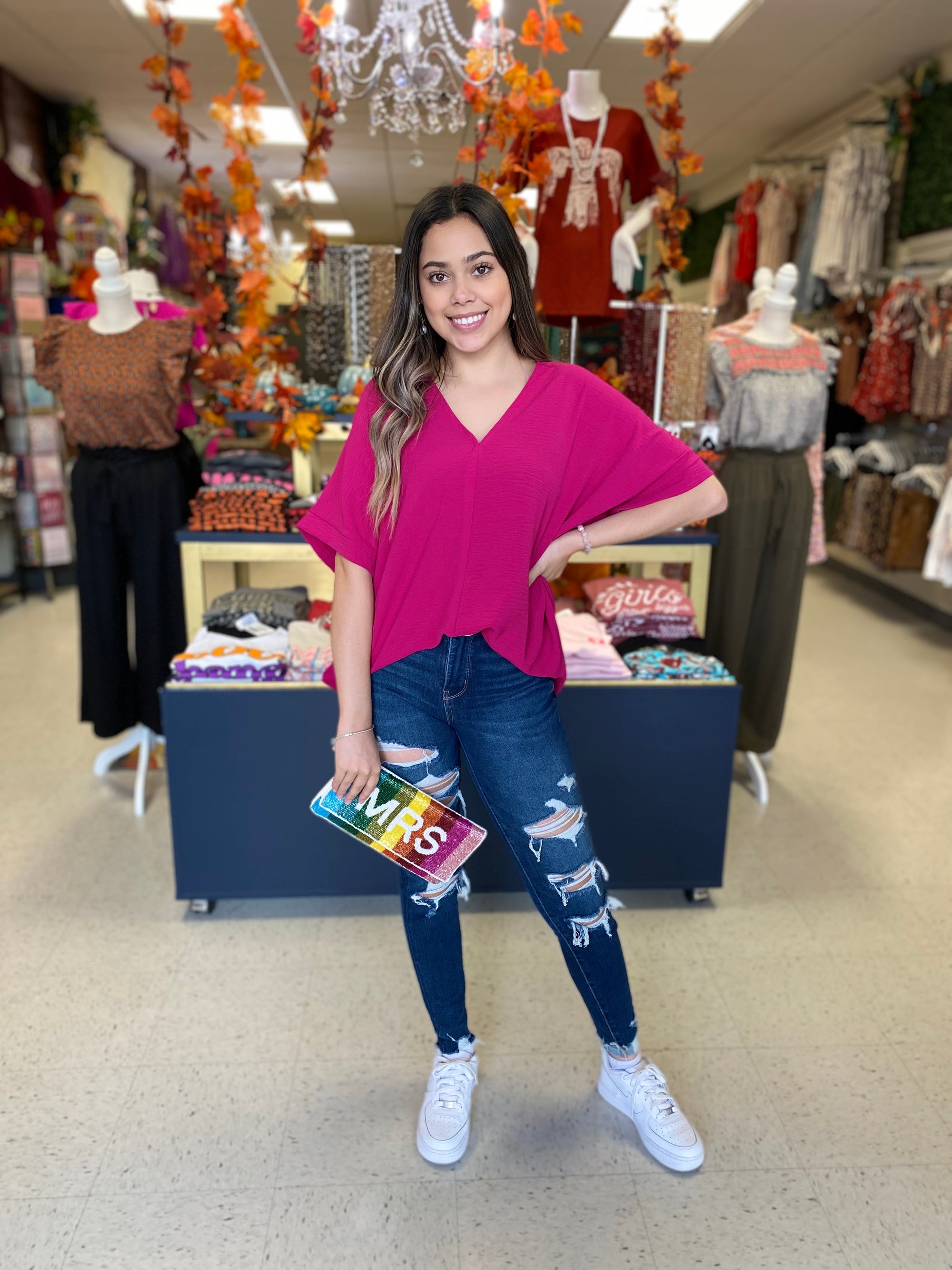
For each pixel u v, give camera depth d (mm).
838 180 5762
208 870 2359
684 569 3197
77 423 2795
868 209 5766
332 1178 1625
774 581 3018
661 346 2789
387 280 2777
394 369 1370
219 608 2643
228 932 2342
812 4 4684
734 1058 1925
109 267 2713
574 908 1552
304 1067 1884
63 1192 1585
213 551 2650
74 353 2762
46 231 6121
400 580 1420
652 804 2365
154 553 2887
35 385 5547
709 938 2346
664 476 1441
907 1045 1972
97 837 2826
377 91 2760
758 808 3074
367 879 2395
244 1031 1984
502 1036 1981
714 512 1475
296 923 2387
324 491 1467
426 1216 1552
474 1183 1619
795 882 2623
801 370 2910
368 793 1477
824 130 6820
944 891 2594
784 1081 1861
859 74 5773
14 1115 1748
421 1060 1911
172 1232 1515
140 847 2770
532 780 1486
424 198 1349
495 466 1356
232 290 3221
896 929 2404
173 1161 1651
